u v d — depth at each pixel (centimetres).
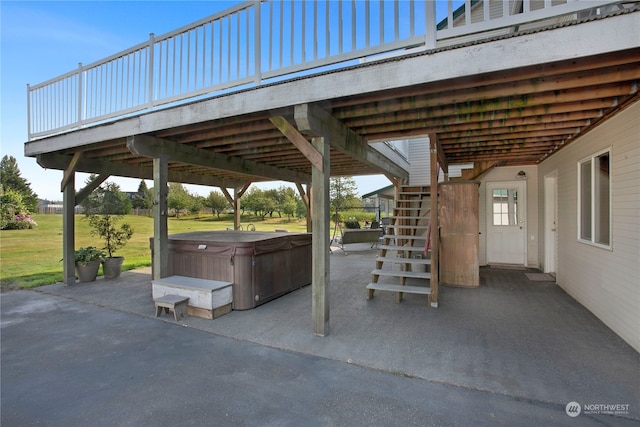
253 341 343
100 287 587
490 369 275
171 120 390
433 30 251
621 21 201
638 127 299
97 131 468
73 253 611
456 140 482
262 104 321
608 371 267
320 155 336
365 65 272
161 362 298
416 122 385
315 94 294
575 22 209
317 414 220
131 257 953
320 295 351
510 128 415
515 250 748
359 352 313
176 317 410
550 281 594
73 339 354
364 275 677
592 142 405
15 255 953
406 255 591
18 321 412
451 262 571
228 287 440
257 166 747
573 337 338
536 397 234
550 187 659
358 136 434
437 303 453
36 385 261
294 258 555
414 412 220
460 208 568
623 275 329
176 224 1939
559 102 302
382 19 272
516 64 224
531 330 359
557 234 564
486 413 217
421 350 314
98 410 227
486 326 374
